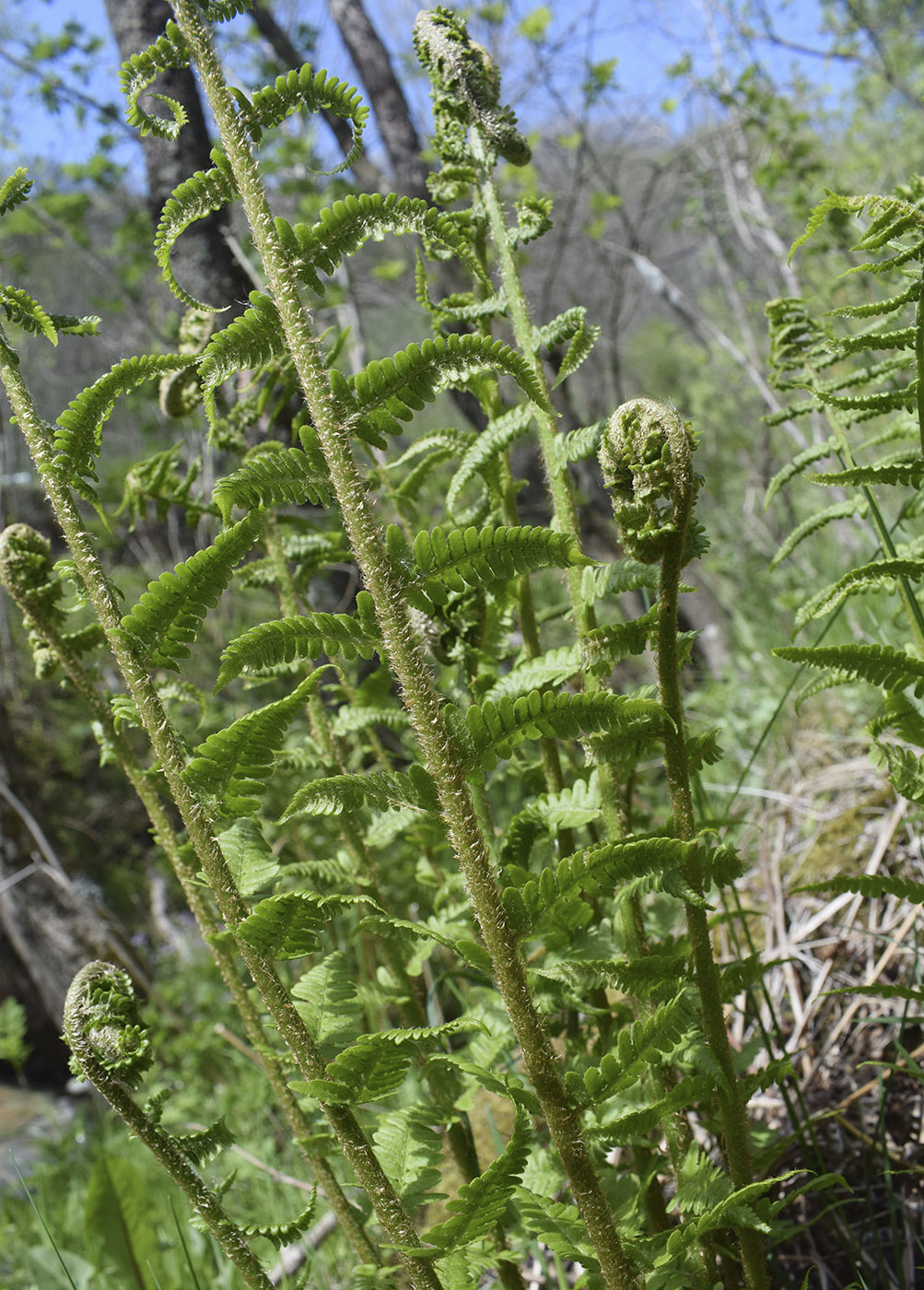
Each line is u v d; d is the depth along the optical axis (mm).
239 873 977
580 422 3402
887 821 1453
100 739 1060
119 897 4258
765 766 1958
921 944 1263
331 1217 1427
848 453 1125
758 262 4551
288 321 876
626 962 937
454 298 1109
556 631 2713
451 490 1042
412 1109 998
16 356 937
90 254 5008
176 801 909
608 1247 891
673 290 4328
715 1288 958
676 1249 920
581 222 5074
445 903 1124
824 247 2389
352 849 1122
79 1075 928
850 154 4711
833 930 1386
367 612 882
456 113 1066
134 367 916
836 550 2861
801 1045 1238
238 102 886
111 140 4508
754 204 3727
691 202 4926
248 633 873
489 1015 1062
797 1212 1148
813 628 2254
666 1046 896
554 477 1020
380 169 3727
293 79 886
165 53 891
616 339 4664
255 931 894
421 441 1143
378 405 876
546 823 1029
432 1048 907
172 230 889
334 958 1011
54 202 4750
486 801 1084
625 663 3158
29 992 3926
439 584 876
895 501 2305
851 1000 1264
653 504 875
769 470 3701
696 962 924
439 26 1071
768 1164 997
